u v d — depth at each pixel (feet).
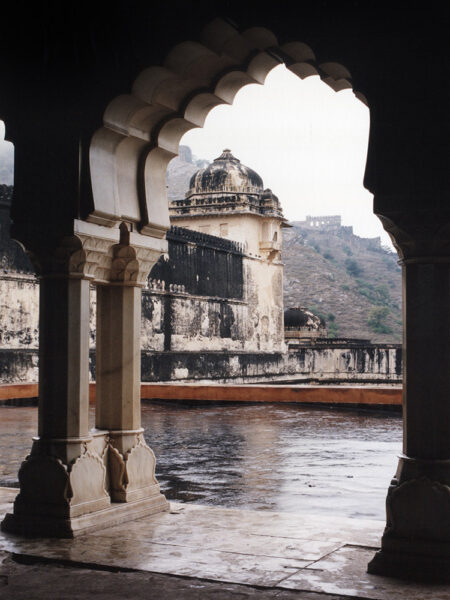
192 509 16.69
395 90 12.49
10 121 15.20
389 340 344.08
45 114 14.92
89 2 14.55
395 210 12.47
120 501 15.74
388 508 12.47
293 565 12.67
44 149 14.92
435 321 12.50
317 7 12.89
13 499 17.65
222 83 15.26
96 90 14.58
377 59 12.59
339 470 22.98
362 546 13.70
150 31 14.02
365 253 481.46
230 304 116.26
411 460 12.44
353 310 368.27
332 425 34.76
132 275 16.14
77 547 13.70
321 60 12.89
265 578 12.04
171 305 100.48
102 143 15.06
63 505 14.53
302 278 389.60
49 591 11.59
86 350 15.16
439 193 12.22
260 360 121.80
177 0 13.74
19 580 12.08
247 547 13.69
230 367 113.50
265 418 38.11
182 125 16.24
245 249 126.52
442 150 12.24
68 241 14.74
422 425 12.50
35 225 14.87
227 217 130.62
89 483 14.97
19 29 15.08
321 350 137.90
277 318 132.36
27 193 14.97
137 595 11.39
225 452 26.76
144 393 48.19
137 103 14.94
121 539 14.21
